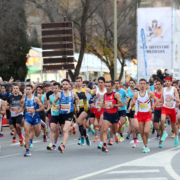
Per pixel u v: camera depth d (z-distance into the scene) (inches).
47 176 862.5
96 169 935.7
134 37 4569.4
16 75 3356.3
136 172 884.0
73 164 1021.2
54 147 1341.0
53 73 3966.5
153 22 3112.7
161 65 3122.5
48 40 2439.7
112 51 4384.8
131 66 5438.0
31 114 1257.4
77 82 1397.6
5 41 3166.8
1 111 1336.1
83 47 3929.6
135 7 4468.5
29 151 1222.3
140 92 1231.5
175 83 1878.7
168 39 3097.9
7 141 1653.5
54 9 3612.2
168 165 970.7
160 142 1343.5
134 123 1365.7
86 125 1515.7
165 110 1379.2
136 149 1321.4
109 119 1231.5
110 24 4345.5
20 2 3216.0
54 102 1259.8
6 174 902.4
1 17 2994.6
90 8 3858.3
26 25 3457.2
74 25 3848.4
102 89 1365.7
